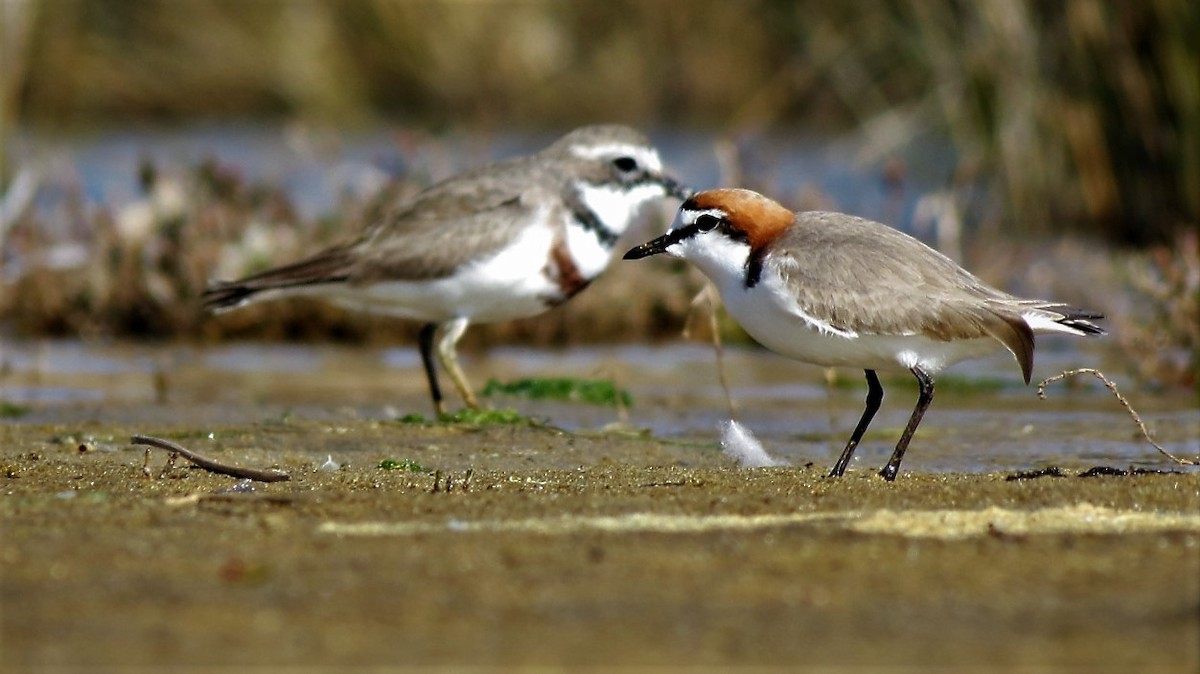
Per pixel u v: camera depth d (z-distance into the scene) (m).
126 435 11.17
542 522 7.40
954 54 21.12
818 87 28.31
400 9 30.86
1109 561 6.64
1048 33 20.09
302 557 6.66
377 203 17.81
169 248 17.28
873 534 7.11
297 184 23.25
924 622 5.80
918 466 10.25
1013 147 20.48
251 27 30.75
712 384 14.29
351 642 5.56
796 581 6.33
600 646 5.52
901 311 8.95
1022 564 6.59
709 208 9.53
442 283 12.55
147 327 17.17
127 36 30.44
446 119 30.16
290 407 12.96
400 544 6.90
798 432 11.87
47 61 29.36
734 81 30.61
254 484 8.69
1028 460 10.48
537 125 30.47
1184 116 19.16
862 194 22.58
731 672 5.28
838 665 5.34
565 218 12.77
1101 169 19.97
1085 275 17.86
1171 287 13.91
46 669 5.29
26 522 7.32
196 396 13.56
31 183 19.14
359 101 30.88
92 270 17.30
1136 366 13.69
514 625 5.75
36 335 17.14
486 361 15.70
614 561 6.61
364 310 13.07
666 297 16.86
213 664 5.34
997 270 17.97
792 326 9.27
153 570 6.46
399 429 11.50
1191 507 7.80
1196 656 5.42
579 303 16.77
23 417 12.30
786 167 24.72
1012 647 5.52
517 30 31.27
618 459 10.34
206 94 30.53
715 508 7.76
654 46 31.14
